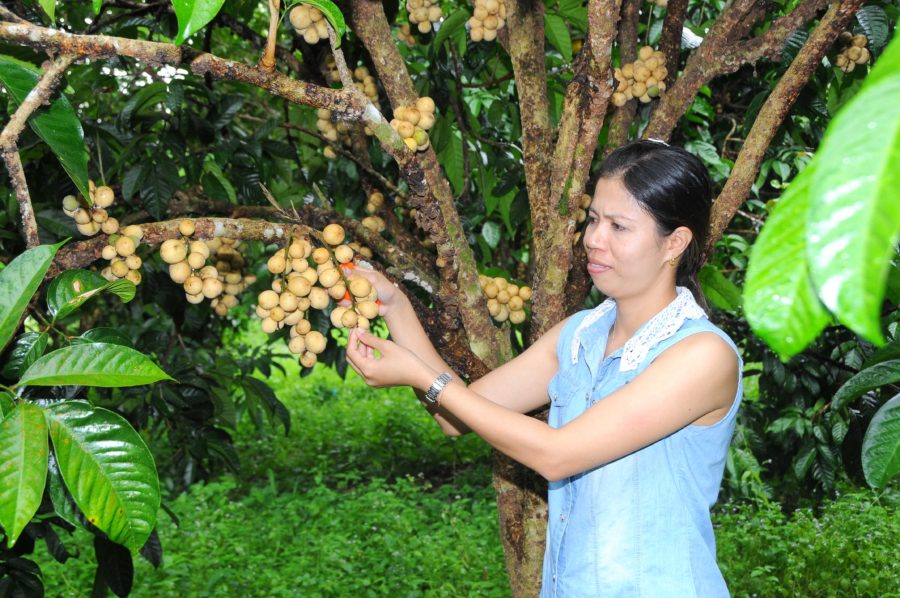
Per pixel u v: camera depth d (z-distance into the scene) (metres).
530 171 1.80
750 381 7.73
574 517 1.47
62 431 1.01
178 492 6.48
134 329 4.21
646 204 1.37
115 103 3.68
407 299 1.71
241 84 3.68
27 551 2.09
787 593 4.36
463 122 2.65
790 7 2.49
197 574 4.71
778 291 0.46
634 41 2.16
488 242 3.43
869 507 4.94
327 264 1.59
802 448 3.86
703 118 3.71
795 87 1.60
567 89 1.60
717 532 5.00
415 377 1.44
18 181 1.20
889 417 1.07
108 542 2.12
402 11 3.16
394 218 2.35
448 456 7.59
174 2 0.82
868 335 0.38
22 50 1.71
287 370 11.07
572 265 1.97
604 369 1.51
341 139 2.54
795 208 0.47
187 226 1.59
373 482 6.23
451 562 4.83
